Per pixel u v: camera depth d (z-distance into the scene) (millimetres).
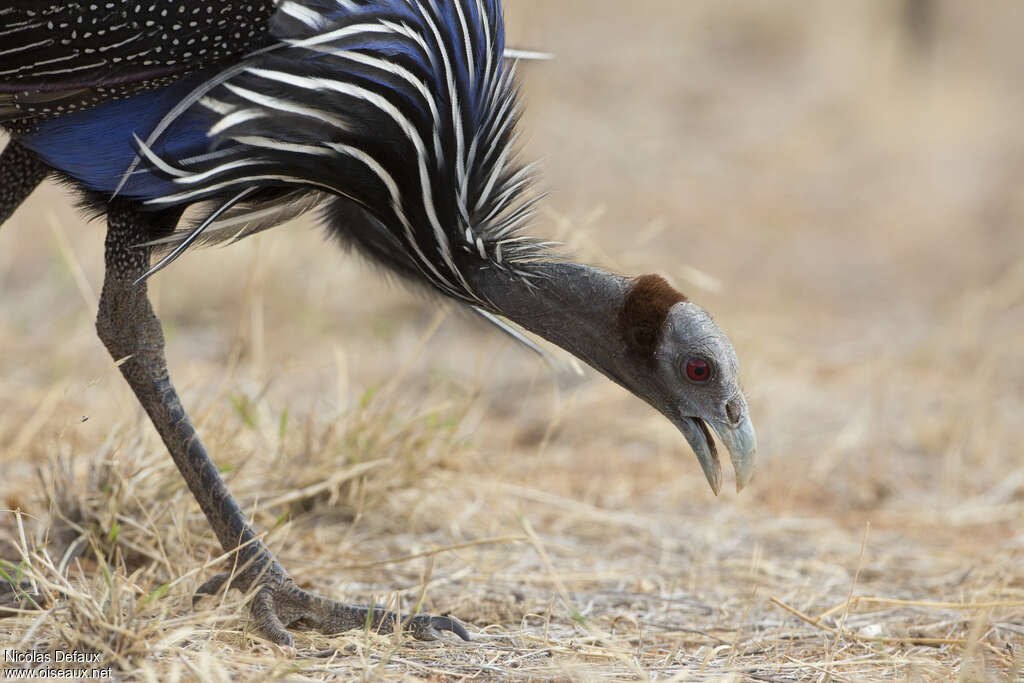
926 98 42438
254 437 15180
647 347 10781
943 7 49625
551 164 33219
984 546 15070
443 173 10953
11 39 10305
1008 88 44625
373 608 10875
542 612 12141
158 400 11195
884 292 27172
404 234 11273
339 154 10656
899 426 19562
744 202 33031
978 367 22328
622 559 14273
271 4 10383
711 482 10859
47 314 21750
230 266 22812
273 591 10914
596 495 16562
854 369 22234
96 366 19359
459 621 11094
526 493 15734
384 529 14414
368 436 14766
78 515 12609
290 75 10297
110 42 10320
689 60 45344
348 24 10383
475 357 21672
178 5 10273
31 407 17062
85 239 25484
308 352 21000
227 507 11102
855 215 32781
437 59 10797
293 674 9648
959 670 10492
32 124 10797
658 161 35250
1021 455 18469
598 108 39094
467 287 11320
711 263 28141
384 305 23391
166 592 10766
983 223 32344
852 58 45344
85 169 10781
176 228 11383
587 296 10977
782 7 49000
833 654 10953
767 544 15062
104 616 9820
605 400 20328
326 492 14516
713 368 10586
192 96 10250
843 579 13773
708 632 11773
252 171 10570
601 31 48062
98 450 13742
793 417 19828
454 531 14383
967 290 27125
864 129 39812
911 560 14539
